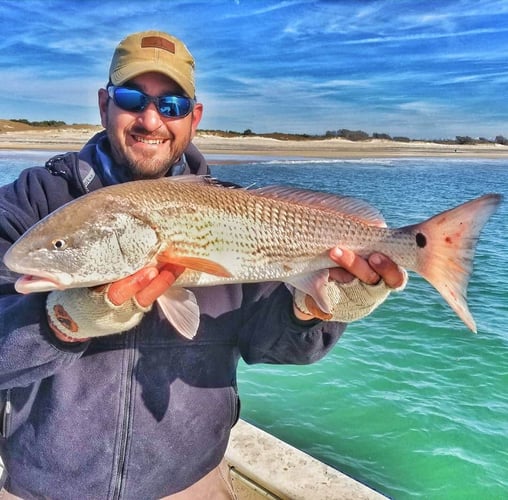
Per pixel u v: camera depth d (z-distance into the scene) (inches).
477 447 64.4
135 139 34.4
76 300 26.6
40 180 34.5
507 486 58.1
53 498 32.6
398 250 34.2
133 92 33.6
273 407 72.6
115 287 26.8
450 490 57.6
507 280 127.1
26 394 32.0
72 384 31.7
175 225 31.2
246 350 36.6
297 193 35.6
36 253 28.0
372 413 71.1
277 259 33.8
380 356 87.0
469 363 84.5
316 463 46.5
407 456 63.0
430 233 33.5
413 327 98.3
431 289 118.3
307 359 35.3
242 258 33.3
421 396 75.2
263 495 44.6
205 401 34.5
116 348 32.1
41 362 27.6
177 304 30.4
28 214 33.2
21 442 32.4
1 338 27.3
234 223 33.0
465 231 32.7
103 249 28.9
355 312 33.0
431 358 86.4
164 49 34.1
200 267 30.7
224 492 37.8
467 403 73.6
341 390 76.7
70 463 31.9
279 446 48.7
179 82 34.0
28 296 27.9
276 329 34.4
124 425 32.1
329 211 35.4
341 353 88.0
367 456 62.8
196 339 33.7
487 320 101.7
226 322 35.2
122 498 32.8
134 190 31.1
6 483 34.0
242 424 52.3
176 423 33.4
